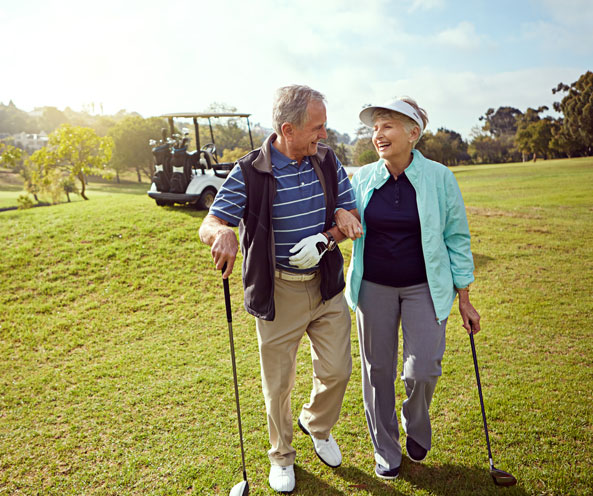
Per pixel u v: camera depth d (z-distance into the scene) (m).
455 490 2.00
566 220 9.73
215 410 2.75
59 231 7.17
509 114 89.12
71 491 2.09
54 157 34.25
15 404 2.94
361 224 2.09
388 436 2.13
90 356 3.69
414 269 2.02
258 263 1.84
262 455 2.30
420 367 1.96
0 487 2.14
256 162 1.81
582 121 45.88
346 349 2.06
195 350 3.74
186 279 5.67
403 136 1.92
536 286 5.34
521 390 2.86
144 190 55.81
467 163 64.12
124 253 6.39
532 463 2.15
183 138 8.52
